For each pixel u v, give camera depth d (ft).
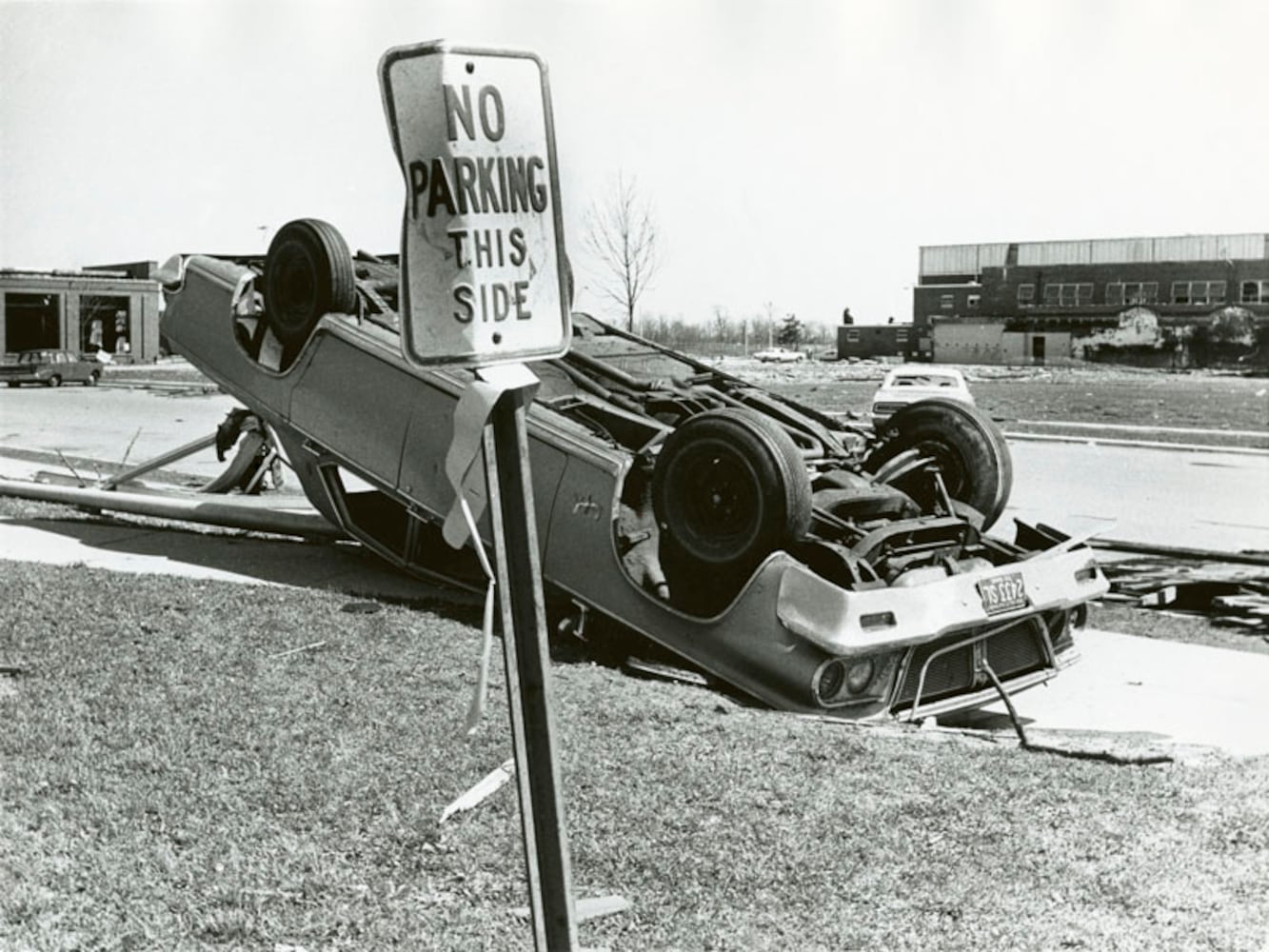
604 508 22.97
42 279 163.53
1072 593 22.91
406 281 8.29
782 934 12.16
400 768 16.21
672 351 29.37
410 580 30.12
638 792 15.70
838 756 17.52
